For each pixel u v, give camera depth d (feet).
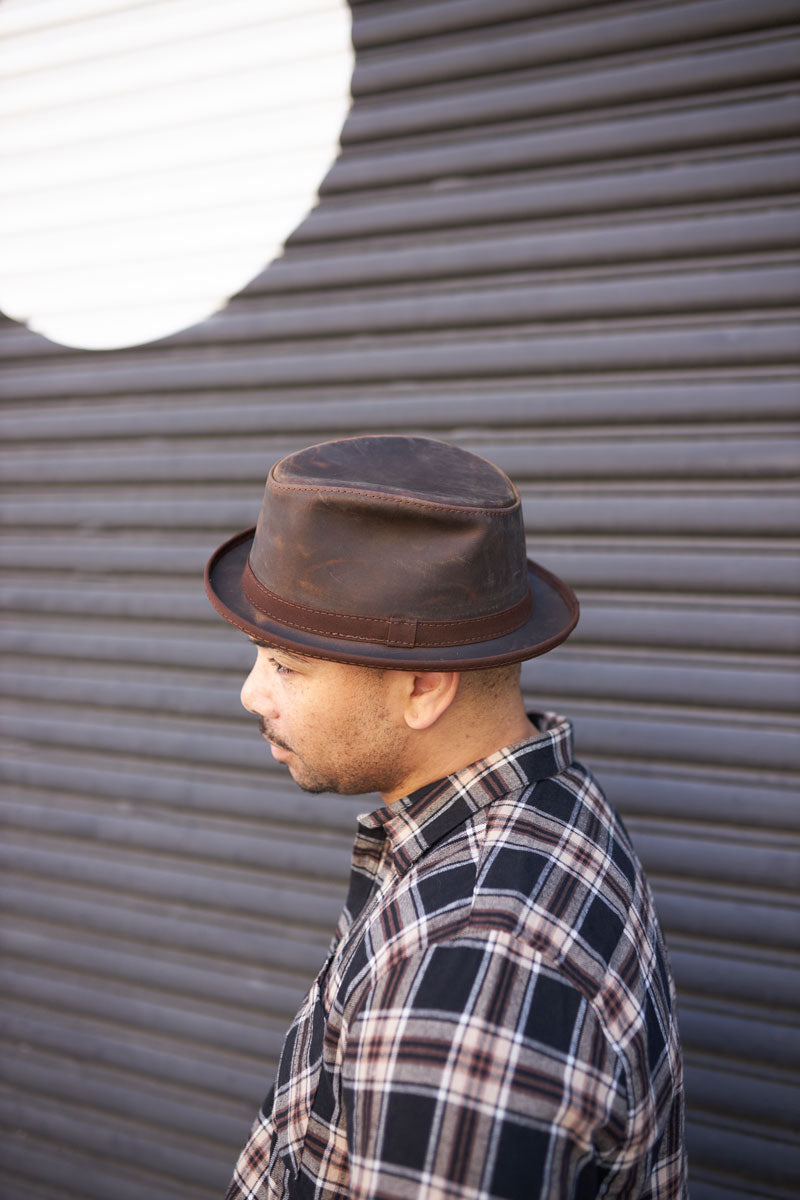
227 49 6.83
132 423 7.59
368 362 6.66
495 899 2.86
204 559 7.41
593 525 6.02
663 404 5.81
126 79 7.21
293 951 7.17
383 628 3.05
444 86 6.21
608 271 5.89
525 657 3.12
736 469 5.66
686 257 5.69
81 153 7.47
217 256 7.11
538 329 6.11
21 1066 8.23
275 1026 7.25
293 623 3.14
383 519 3.03
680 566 5.83
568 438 6.08
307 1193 3.24
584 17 5.74
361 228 6.59
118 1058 7.84
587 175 5.88
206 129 7.00
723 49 5.44
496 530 3.15
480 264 6.23
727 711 5.78
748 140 5.46
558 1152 2.45
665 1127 3.06
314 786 3.53
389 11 6.28
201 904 7.52
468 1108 2.44
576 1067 2.56
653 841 5.95
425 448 3.55
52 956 8.14
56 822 8.11
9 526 8.23
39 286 7.82
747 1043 5.74
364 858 3.85
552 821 3.25
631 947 3.06
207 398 7.31
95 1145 7.89
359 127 6.51
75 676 7.99
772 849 5.69
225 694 7.38
